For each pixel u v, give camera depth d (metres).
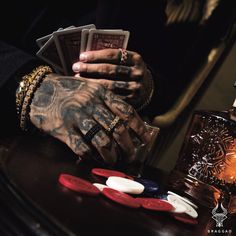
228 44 0.84
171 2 0.81
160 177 0.62
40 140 0.56
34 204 0.33
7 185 0.35
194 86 0.85
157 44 0.84
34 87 0.53
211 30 0.83
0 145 0.49
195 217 0.45
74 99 0.50
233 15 0.83
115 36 0.56
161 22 0.82
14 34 0.71
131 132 0.52
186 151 0.56
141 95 0.61
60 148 0.55
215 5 0.82
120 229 0.36
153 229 0.39
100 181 0.46
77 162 0.51
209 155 0.54
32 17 0.71
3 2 0.68
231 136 0.52
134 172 0.55
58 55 0.59
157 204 0.43
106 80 0.57
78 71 0.57
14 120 0.57
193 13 0.83
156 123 0.83
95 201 0.39
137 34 0.82
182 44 0.84
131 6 0.79
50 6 0.72
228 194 0.52
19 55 0.56
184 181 0.55
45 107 0.52
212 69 0.85
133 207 0.41
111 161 0.51
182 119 0.86
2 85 0.54
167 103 0.83
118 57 0.57
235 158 0.52
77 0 0.74
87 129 0.49
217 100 0.86
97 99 0.50
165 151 0.88
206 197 0.53
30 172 0.42
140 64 0.59
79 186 0.40
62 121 0.50
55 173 0.44
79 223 0.33
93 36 0.56
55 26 0.73
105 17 0.77
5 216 0.32
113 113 0.51
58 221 0.32
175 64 0.85
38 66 0.55
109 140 0.49
